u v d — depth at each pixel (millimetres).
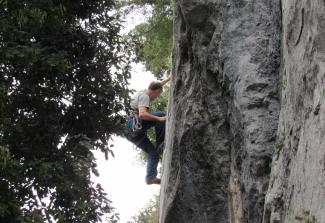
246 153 5207
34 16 8570
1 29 8531
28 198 8242
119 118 9211
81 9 9508
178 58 6516
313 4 4066
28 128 8711
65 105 9148
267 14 5527
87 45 9344
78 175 8430
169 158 6594
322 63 3887
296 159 4152
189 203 6230
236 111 5398
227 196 5789
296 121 4273
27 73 8805
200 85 6082
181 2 6043
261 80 5289
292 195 4148
